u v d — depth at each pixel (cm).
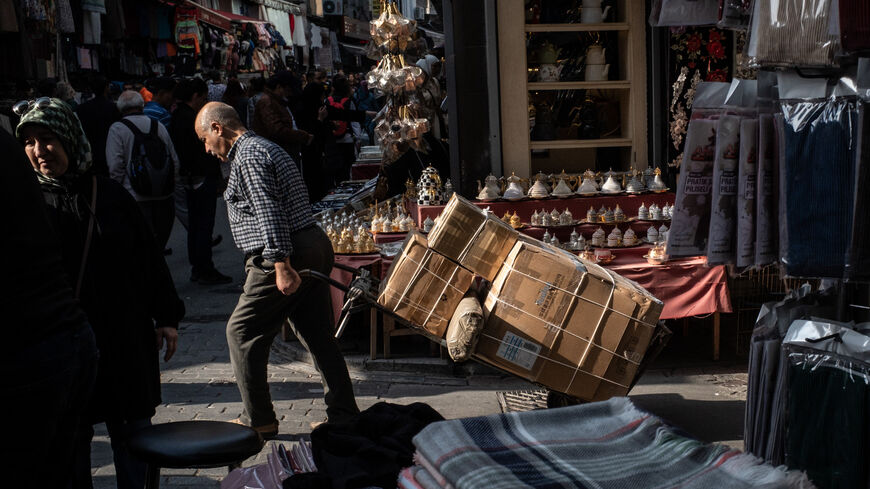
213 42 1584
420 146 759
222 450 260
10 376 242
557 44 727
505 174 691
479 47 668
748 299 649
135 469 348
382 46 718
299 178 460
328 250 471
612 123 730
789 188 314
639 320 418
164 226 785
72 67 1116
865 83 291
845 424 308
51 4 929
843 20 285
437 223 431
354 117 1409
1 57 830
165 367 630
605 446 165
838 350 317
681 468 155
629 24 698
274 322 464
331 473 222
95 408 339
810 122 308
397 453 221
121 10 1202
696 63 691
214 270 912
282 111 886
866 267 298
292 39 2392
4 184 239
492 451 160
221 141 456
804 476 145
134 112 767
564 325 418
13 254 241
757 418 360
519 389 578
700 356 645
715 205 350
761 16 303
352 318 733
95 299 332
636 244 635
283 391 577
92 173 340
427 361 621
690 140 348
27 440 249
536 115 709
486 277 429
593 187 675
